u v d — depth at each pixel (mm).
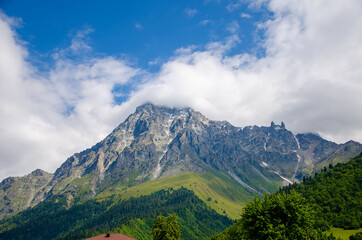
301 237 59906
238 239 86812
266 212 60438
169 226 102750
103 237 92438
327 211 165250
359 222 143750
